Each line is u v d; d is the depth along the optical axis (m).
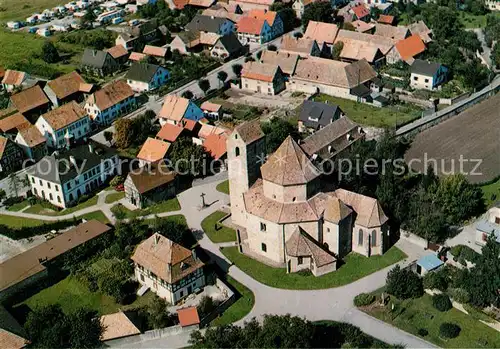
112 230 172.38
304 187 155.62
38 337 138.88
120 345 138.62
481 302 142.50
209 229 174.12
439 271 152.12
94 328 138.50
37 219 184.38
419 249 162.50
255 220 159.38
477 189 185.50
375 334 138.38
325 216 156.25
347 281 152.88
